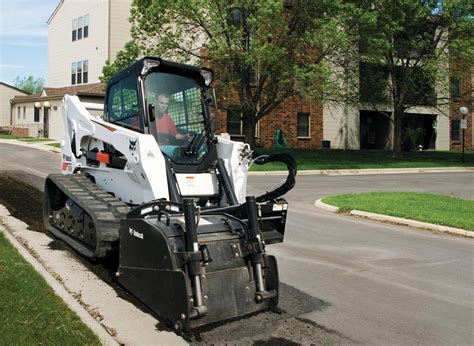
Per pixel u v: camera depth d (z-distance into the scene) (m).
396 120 29.91
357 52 25.05
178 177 6.05
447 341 4.86
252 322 5.11
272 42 21.70
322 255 7.98
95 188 6.88
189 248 4.45
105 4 31.80
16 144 28.66
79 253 6.68
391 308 5.71
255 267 4.85
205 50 22.50
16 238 7.44
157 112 6.25
